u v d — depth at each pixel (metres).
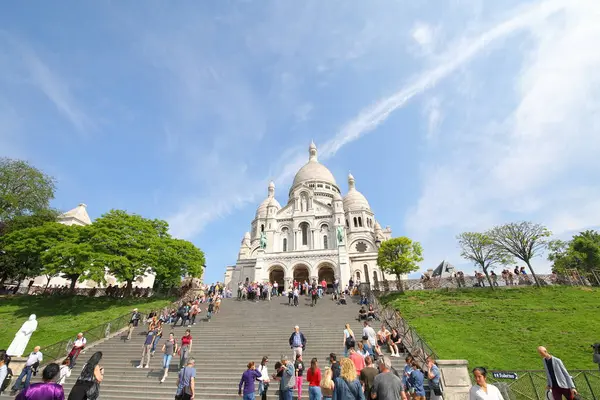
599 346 12.06
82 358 19.42
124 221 37.50
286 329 23.19
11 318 29.70
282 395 11.04
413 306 31.52
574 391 9.19
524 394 12.98
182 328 24.48
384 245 44.31
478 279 36.62
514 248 37.19
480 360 18.48
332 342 20.14
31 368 14.62
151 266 37.00
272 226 57.28
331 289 46.59
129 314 26.64
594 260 47.50
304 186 61.78
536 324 24.44
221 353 19.11
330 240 55.25
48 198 46.28
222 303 33.38
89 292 37.38
